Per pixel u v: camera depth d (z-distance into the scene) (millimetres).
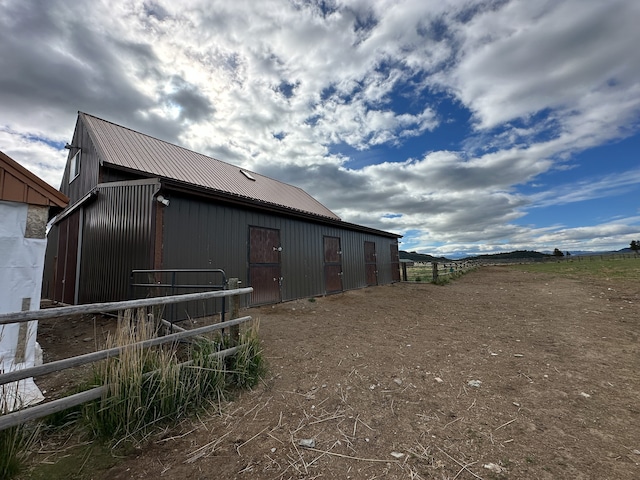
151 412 2184
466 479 1650
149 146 9516
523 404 2561
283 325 5371
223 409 2457
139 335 2473
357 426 2230
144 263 5246
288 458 1844
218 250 6188
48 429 2018
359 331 5078
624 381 3010
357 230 11594
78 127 9523
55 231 10281
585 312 6406
